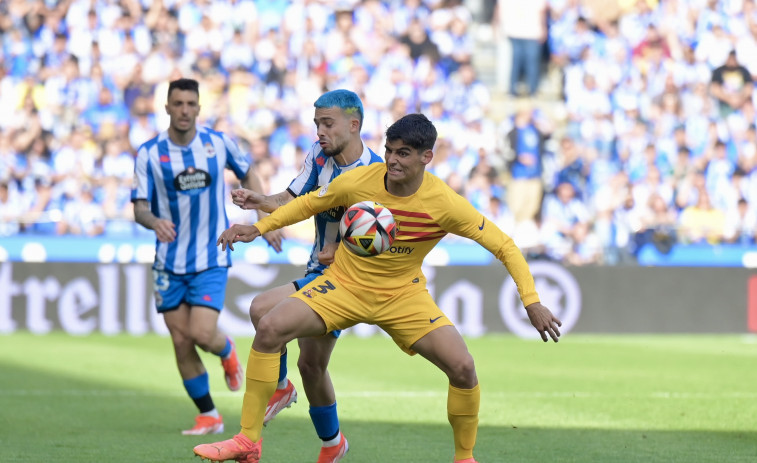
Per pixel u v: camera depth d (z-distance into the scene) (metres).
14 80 55.41
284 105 56.50
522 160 54.50
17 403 25.92
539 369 34.44
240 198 17.12
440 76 58.44
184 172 22.69
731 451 19.31
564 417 23.91
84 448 19.08
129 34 56.66
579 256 50.91
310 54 57.78
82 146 53.97
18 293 44.56
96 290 44.78
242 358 36.41
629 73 59.00
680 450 19.41
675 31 59.81
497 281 46.44
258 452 15.09
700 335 47.69
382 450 19.25
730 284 47.88
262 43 57.53
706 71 59.41
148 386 29.45
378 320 15.38
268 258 48.97
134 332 44.88
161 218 22.55
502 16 59.09
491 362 36.47
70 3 56.69
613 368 34.88
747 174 57.53
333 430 17.08
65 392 28.09
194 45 57.06
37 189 53.28
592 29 59.66
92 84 55.62
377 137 57.16
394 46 58.75
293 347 39.69
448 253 49.47
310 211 15.73
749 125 58.62
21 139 54.38
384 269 15.23
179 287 22.56
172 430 21.83
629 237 51.56
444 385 29.83
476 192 54.81
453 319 46.16
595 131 57.81
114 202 52.84
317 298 15.23
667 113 58.25
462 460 15.56
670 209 55.88
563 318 46.84
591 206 55.09
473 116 57.28
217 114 56.03
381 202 15.18
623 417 23.97
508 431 21.75
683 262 51.50
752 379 32.06
